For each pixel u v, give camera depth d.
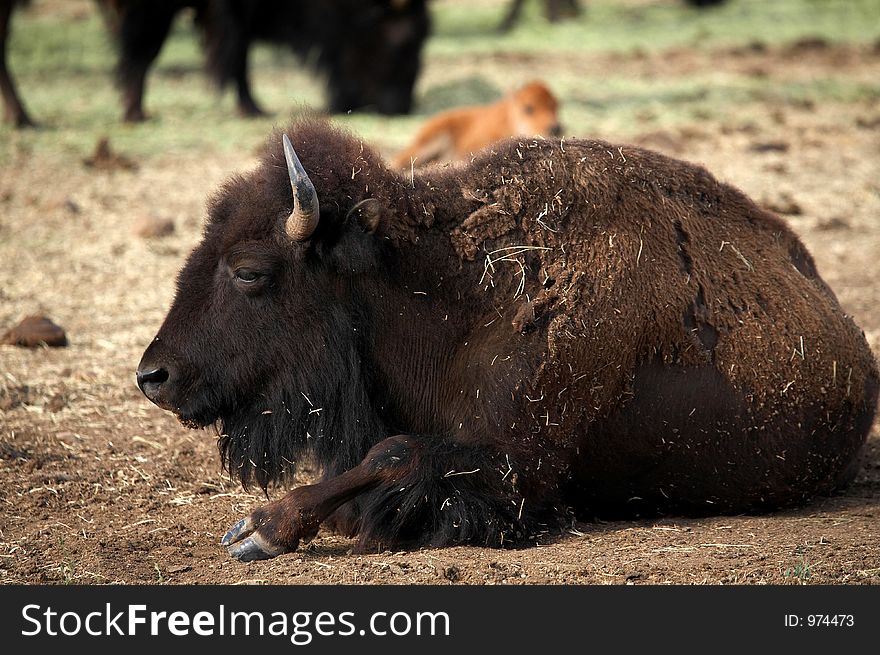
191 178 48.47
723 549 18.59
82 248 39.44
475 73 75.94
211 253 19.83
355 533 20.34
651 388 20.02
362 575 17.67
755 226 21.45
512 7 98.38
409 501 18.97
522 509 19.41
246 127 57.78
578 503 21.17
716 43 88.19
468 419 19.58
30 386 27.59
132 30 56.97
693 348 19.98
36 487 22.42
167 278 36.56
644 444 20.25
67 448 24.33
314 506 18.83
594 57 82.25
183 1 57.78
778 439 20.56
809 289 21.19
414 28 62.59
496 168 20.44
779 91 67.81
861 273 36.28
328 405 19.95
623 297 19.58
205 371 19.62
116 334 31.66
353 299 19.78
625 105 63.28
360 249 19.09
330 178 19.27
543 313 19.41
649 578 17.28
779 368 20.27
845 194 45.81
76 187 46.81
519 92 47.00
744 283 20.52
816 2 112.69
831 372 20.75
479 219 19.89
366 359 20.06
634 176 20.50
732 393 20.17
